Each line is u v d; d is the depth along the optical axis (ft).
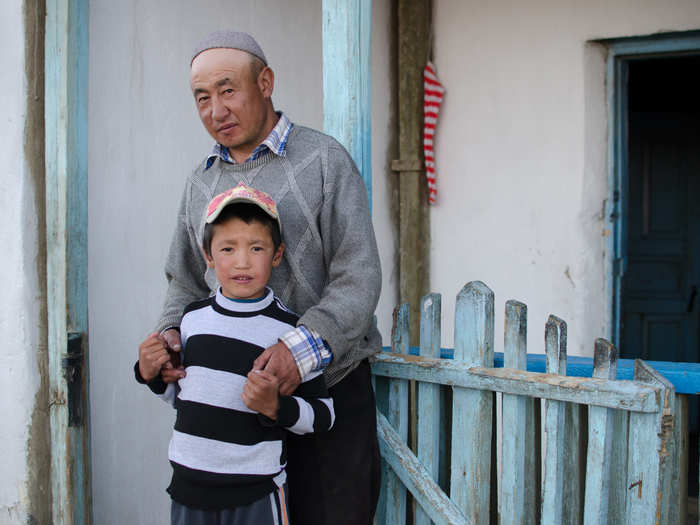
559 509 5.74
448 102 12.71
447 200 12.87
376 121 12.54
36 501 8.06
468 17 12.42
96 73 8.73
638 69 15.80
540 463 6.40
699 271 16.79
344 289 5.41
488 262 12.59
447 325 13.02
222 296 5.35
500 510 6.06
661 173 16.98
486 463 6.19
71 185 7.96
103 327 9.00
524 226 12.23
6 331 7.95
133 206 9.35
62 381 8.02
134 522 9.53
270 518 5.18
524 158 12.15
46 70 7.93
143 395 9.67
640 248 17.20
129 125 9.23
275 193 5.60
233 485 5.07
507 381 5.82
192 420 5.13
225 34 5.46
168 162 9.86
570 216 11.84
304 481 5.83
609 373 5.41
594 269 11.84
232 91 5.40
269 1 11.10
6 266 7.91
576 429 5.85
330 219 5.63
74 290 8.07
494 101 12.32
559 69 11.75
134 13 9.20
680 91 17.06
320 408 5.25
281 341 5.06
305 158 5.65
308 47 11.91
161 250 9.85
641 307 17.24
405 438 6.70
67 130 7.88
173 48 9.80
